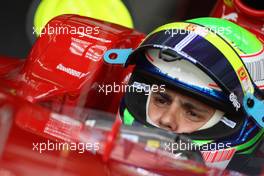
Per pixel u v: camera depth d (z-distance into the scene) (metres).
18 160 5.57
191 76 7.21
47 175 5.46
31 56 8.36
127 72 8.76
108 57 8.19
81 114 6.52
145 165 5.79
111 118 6.45
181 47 7.21
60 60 8.12
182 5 14.63
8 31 13.84
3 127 5.88
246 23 10.23
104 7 12.03
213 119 7.36
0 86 7.52
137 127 6.35
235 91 7.15
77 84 7.90
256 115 7.45
